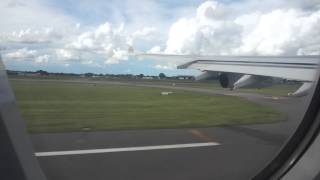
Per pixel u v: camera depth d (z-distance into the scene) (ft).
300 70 34.88
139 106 57.16
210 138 40.14
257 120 52.42
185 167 29.66
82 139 35.86
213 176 28.37
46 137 35.12
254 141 39.45
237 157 33.09
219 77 45.68
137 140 37.32
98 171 27.96
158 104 59.57
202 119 51.75
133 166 29.40
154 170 29.04
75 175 26.50
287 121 50.67
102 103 55.42
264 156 33.58
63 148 32.19
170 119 50.29
